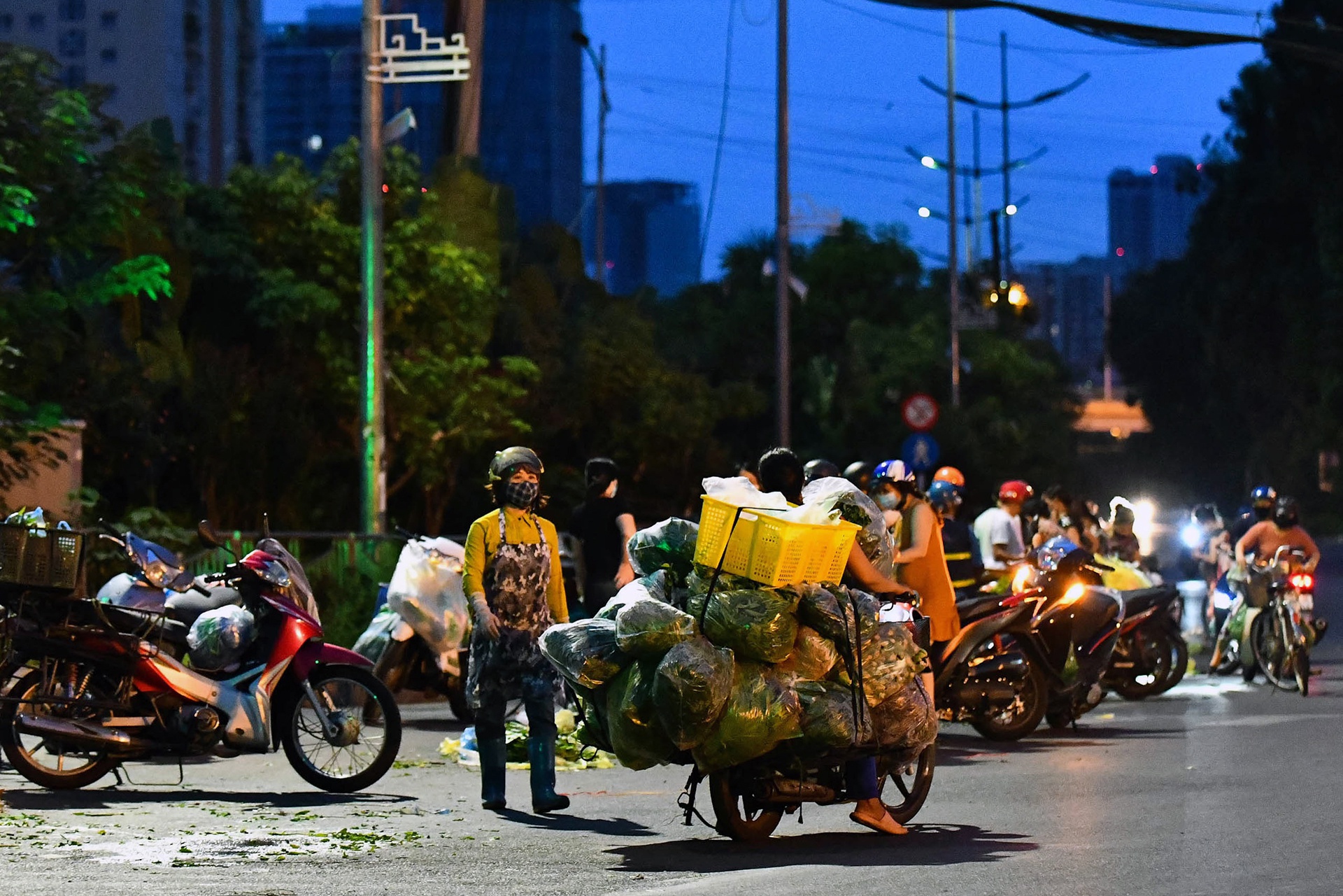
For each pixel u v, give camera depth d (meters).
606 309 51.69
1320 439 82.69
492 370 43.03
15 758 12.68
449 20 28.45
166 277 31.69
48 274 27.86
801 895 8.56
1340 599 40.22
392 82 24.19
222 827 10.99
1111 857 9.61
